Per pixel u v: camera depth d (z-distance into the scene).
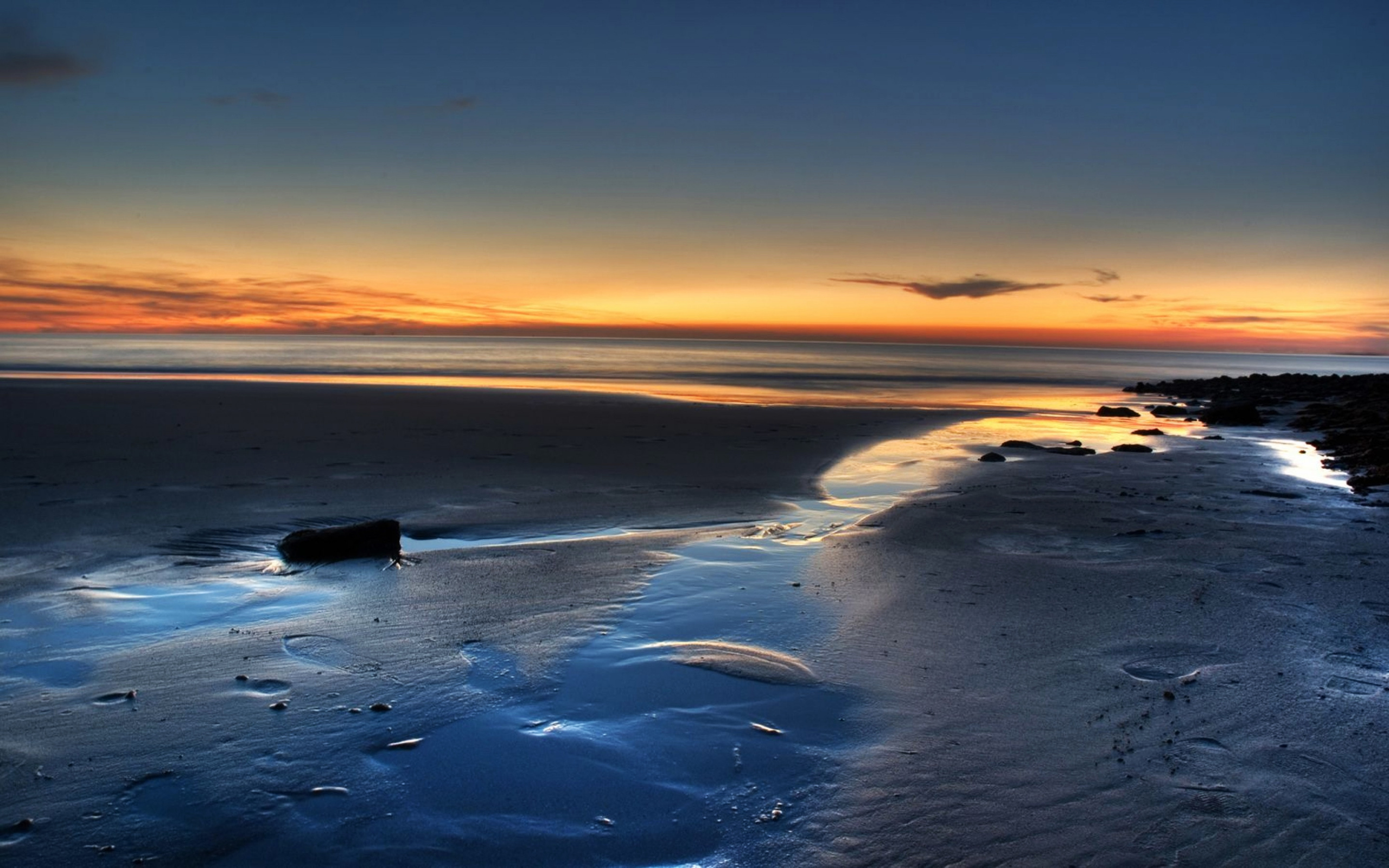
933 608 5.75
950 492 10.49
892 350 191.25
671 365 61.12
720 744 3.77
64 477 10.41
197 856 2.94
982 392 35.53
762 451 14.34
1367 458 12.87
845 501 10.20
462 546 7.73
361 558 7.02
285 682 4.43
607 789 3.38
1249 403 28.86
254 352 75.50
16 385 24.95
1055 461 13.62
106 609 5.66
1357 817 3.15
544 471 11.70
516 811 3.22
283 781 3.42
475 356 74.12
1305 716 4.01
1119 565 6.86
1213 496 10.19
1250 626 5.33
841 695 4.30
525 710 4.11
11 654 4.82
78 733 3.82
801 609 5.73
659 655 4.87
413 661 4.75
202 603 5.83
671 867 2.90
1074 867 2.89
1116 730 3.88
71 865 2.87
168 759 3.59
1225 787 3.37
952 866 2.91
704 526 8.61
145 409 18.61
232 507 8.98
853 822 3.16
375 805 3.26
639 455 13.52
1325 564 6.88
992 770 3.53
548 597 6.02
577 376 39.59
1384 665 4.68
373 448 13.47
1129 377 57.09
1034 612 5.64
